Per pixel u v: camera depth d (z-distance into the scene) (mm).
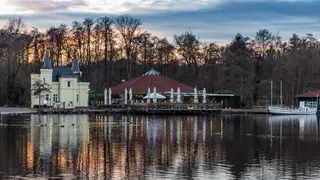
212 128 86250
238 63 168625
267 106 152375
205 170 46094
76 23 175375
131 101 133125
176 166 47812
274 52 180000
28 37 169500
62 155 53344
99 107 136000
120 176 43500
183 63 186875
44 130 79000
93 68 177250
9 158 51281
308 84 165625
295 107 148250
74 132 76250
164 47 185125
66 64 176250
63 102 143250
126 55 176750
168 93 142375
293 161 50875
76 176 43344
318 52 177125
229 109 146875
